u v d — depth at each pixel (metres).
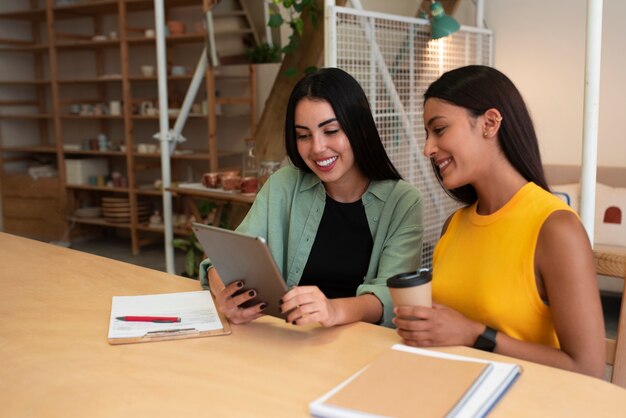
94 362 1.14
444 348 1.16
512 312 1.25
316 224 1.78
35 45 6.07
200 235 1.31
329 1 2.81
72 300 1.51
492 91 1.25
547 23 4.33
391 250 1.66
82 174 5.91
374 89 3.12
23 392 1.02
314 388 1.01
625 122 4.09
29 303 1.49
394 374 1.01
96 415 0.93
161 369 1.10
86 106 5.88
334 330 1.29
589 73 1.81
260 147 3.88
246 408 0.94
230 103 5.03
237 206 4.05
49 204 6.07
